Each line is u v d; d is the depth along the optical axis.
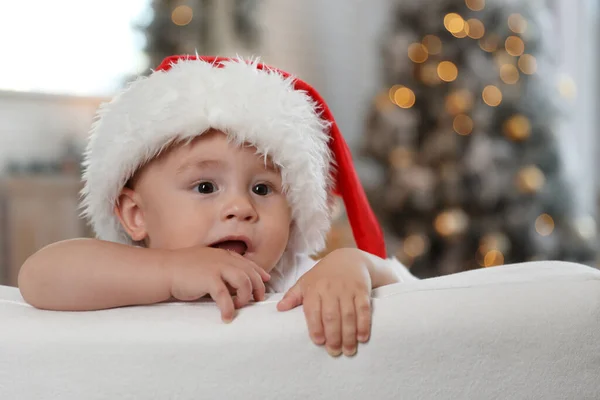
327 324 0.55
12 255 2.54
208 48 2.63
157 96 0.78
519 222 2.39
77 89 2.74
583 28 3.32
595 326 0.56
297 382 0.54
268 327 0.55
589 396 0.56
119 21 2.79
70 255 0.63
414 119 2.53
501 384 0.55
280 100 0.81
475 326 0.55
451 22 2.51
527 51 2.54
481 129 2.43
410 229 2.49
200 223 0.77
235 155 0.77
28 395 0.55
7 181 2.53
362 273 0.62
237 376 0.54
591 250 2.47
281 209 0.82
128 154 0.78
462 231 2.40
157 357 0.54
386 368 0.55
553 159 2.48
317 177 0.85
